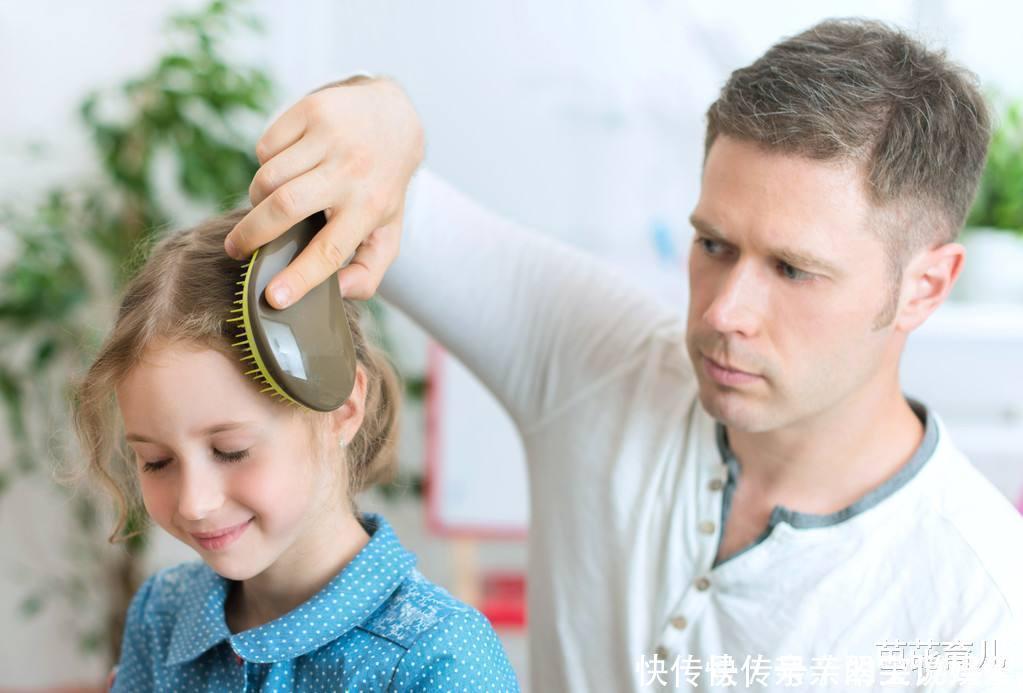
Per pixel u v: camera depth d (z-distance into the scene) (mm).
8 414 2055
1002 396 1988
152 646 795
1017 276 1926
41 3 1978
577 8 2018
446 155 2070
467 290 983
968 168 783
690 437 901
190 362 629
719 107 792
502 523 2020
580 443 955
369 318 886
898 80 747
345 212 670
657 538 897
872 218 732
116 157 1852
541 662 984
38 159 2002
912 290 798
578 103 2041
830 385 771
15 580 2141
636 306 1001
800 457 834
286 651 690
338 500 729
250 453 645
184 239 719
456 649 682
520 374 998
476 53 2041
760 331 755
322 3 2037
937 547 805
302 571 721
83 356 801
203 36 1838
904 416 858
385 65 2055
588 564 935
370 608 708
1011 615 770
